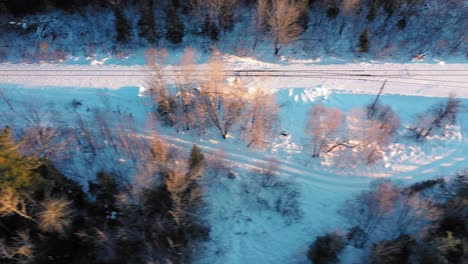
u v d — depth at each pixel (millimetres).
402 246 31312
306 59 52938
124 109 45188
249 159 41656
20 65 51094
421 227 32969
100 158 40312
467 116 44812
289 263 34438
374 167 40969
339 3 54812
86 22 55688
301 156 41812
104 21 55625
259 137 41688
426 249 29938
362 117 44438
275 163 40906
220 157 40688
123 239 30641
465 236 31297
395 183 39219
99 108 45188
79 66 50875
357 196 38062
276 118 42750
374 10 54406
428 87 49625
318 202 38500
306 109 45438
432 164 41344
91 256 30078
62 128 42844
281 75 50312
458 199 32469
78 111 45125
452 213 32656
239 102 40250
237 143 42812
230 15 52438
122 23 51531
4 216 27047
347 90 48312
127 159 40000
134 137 41188
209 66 45156
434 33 55906
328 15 56344
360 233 34938
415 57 53781
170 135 43156
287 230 36438
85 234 29094
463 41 55031
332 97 46781
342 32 55594
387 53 54062
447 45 54938
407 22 56688
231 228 36438
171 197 30859
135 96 46312
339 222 36719
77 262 29547
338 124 41062
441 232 32094
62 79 48969
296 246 35406
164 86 41406
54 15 56000
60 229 28203
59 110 45188
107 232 30594
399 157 41750
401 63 53250
